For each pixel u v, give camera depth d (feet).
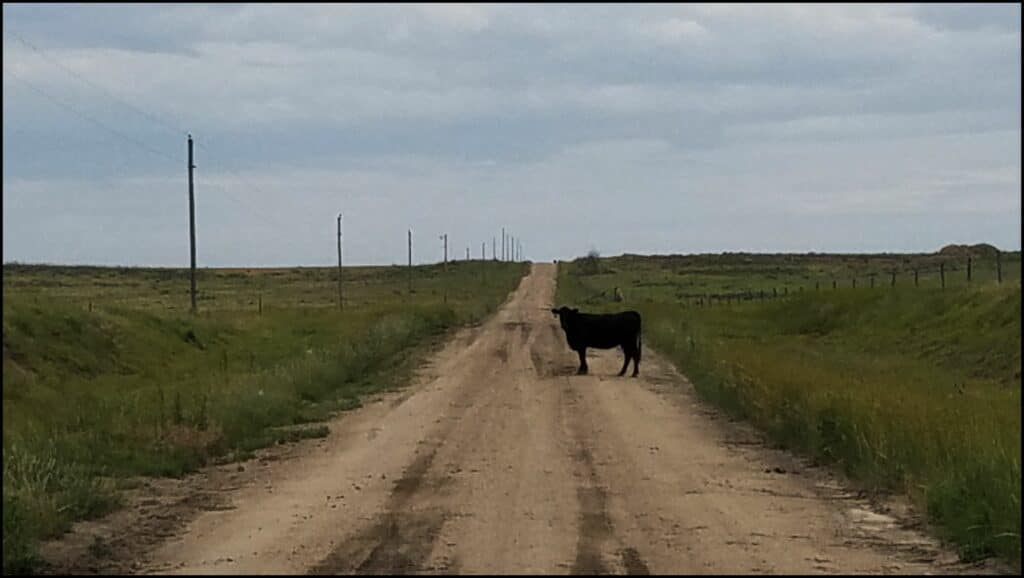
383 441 61.72
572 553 34.53
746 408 70.54
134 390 88.58
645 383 94.99
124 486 47.67
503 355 124.36
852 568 32.89
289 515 41.45
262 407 69.62
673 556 34.24
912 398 58.49
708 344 114.93
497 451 57.41
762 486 47.67
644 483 48.14
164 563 33.91
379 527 38.81
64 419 64.49
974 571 32.58
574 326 103.30
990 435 45.19
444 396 84.69
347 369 98.37
